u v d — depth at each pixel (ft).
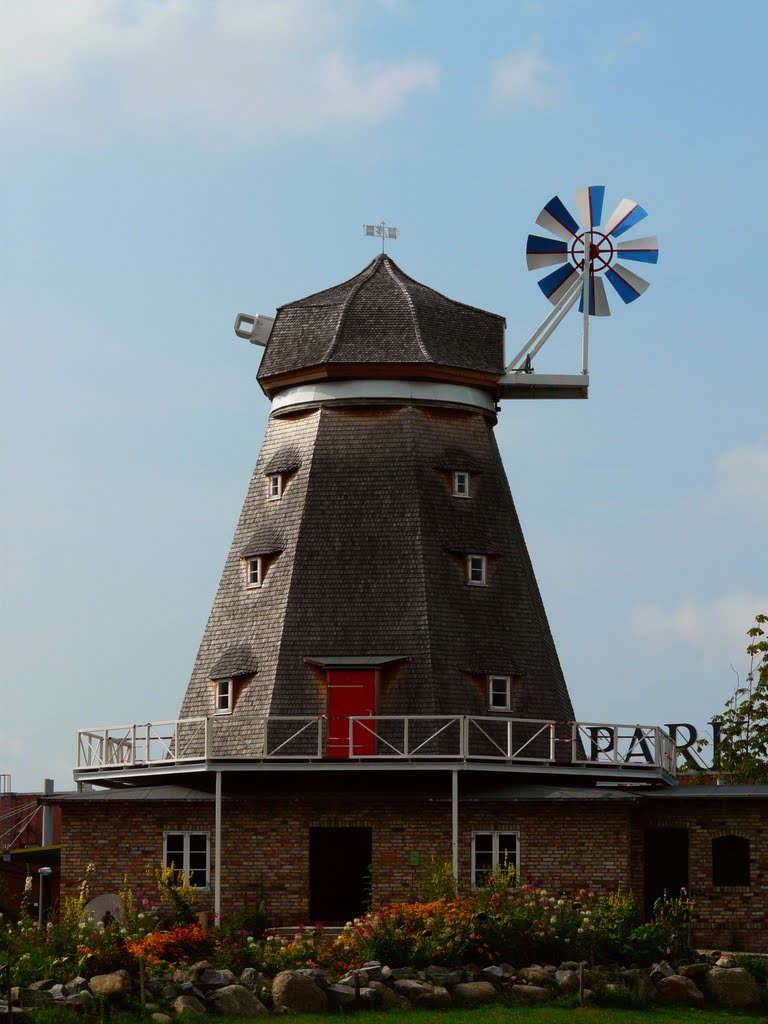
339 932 159.02
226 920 159.12
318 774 170.50
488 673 176.24
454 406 185.88
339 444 183.73
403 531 179.63
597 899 161.79
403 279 194.08
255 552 182.19
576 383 189.26
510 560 183.62
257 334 196.03
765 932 167.63
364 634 175.83
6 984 113.70
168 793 169.78
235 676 177.17
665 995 127.85
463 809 167.12
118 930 128.06
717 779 225.35
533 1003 124.47
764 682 230.07
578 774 169.99
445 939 130.00
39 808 266.98
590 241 194.90
